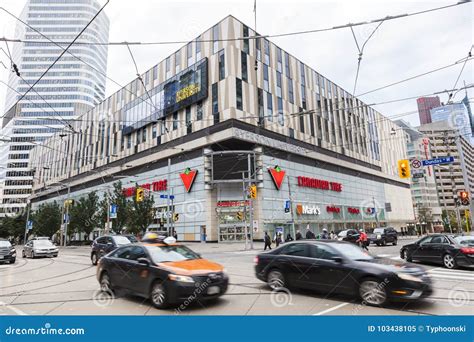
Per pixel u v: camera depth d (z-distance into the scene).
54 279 11.68
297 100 43.53
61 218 52.09
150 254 7.58
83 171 56.41
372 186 58.06
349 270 7.27
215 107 36.31
